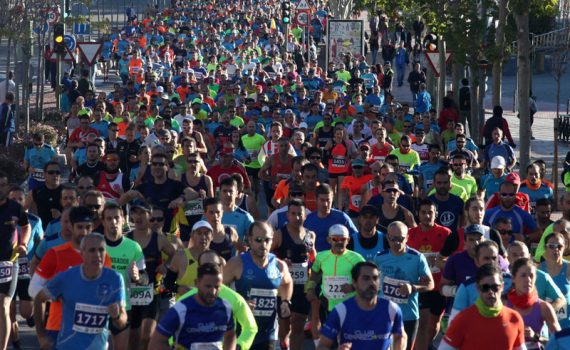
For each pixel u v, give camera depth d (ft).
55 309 47.80
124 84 216.33
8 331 55.57
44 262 48.91
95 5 440.04
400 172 83.05
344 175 96.73
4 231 55.47
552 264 52.31
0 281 55.36
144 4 456.04
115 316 43.80
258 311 49.49
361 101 144.05
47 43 191.52
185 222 69.82
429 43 155.43
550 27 280.10
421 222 59.11
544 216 68.08
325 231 59.82
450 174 67.56
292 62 211.82
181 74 176.14
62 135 152.97
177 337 41.01
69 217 49.03
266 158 88.48
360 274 41.55
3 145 136.67
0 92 160.66
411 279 52.80
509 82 263.90
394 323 42.24
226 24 302.25
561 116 182.19
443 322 61.00
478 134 143.23
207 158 108.99
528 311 46.29
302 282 56.34
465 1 138.72
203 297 40.68
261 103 135.03
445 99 135.33
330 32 221.46
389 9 175.83
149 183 67.51
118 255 51.01
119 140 96.37
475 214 57.88
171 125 111.65
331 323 41.91
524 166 112.88
